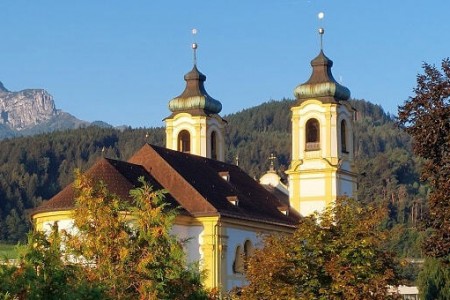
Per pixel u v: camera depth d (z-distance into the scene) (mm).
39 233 53781
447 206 60094
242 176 137000
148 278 61750
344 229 67125
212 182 124188
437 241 60250
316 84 138750
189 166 123688
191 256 113875
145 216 63875
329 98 138250
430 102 61594
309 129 139125
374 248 66750
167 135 146500
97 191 65125
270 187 148250
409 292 136000
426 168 61281
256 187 137250
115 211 64750
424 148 61406
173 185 116625
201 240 113812
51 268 51281
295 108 139500
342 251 66188
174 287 62719
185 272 63406
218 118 147125
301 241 67438
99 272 61312
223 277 114250
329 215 68250
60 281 50938
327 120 137750
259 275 66938
